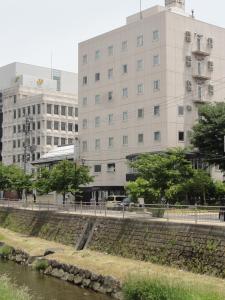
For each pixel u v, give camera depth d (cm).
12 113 10256
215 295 1905
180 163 4962
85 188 7350
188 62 6475
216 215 3312
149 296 1948
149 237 3216
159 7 6888
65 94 9738
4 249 4091
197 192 5131
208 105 5716
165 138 6244
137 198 4491
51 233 4547
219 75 6819
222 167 5562
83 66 7606
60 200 7256
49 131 9369
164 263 2998
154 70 6444
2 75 11262
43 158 8450
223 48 6906
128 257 3328
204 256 2722
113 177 6950
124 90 6875
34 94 10325
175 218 3412
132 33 6788
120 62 6956
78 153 7538
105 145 7131
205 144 5512
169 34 6344
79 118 7631
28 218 5266
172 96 6309
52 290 2806
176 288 1953
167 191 4525
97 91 7325
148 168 4619
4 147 10431
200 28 6669
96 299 2578
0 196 9538
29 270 3447
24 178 7350
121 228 3541
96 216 3900
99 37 7331
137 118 6650
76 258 3366
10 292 1981
